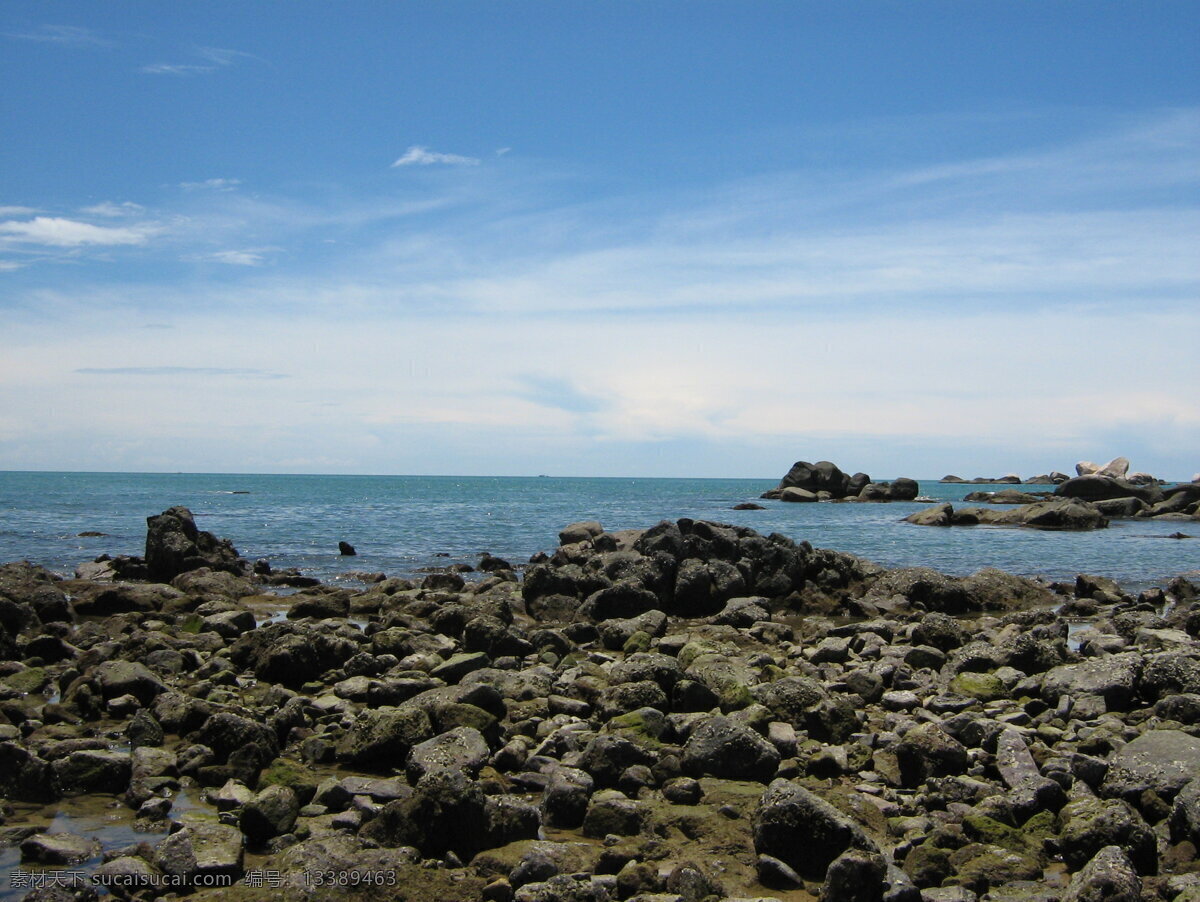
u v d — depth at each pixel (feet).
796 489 328.08
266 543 148.87
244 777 36.91
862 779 38.37
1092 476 288.92
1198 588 106.22
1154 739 38.88
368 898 27.20
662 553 86.74
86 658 54.29
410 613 77.56
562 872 29.09
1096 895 26.96
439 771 32.12
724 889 29.04
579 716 46.47
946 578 91.81
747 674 51.24
